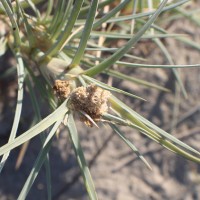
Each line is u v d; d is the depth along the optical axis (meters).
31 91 0.24
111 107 0.20
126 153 0.43
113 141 0.43
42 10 0.37
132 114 0.19
